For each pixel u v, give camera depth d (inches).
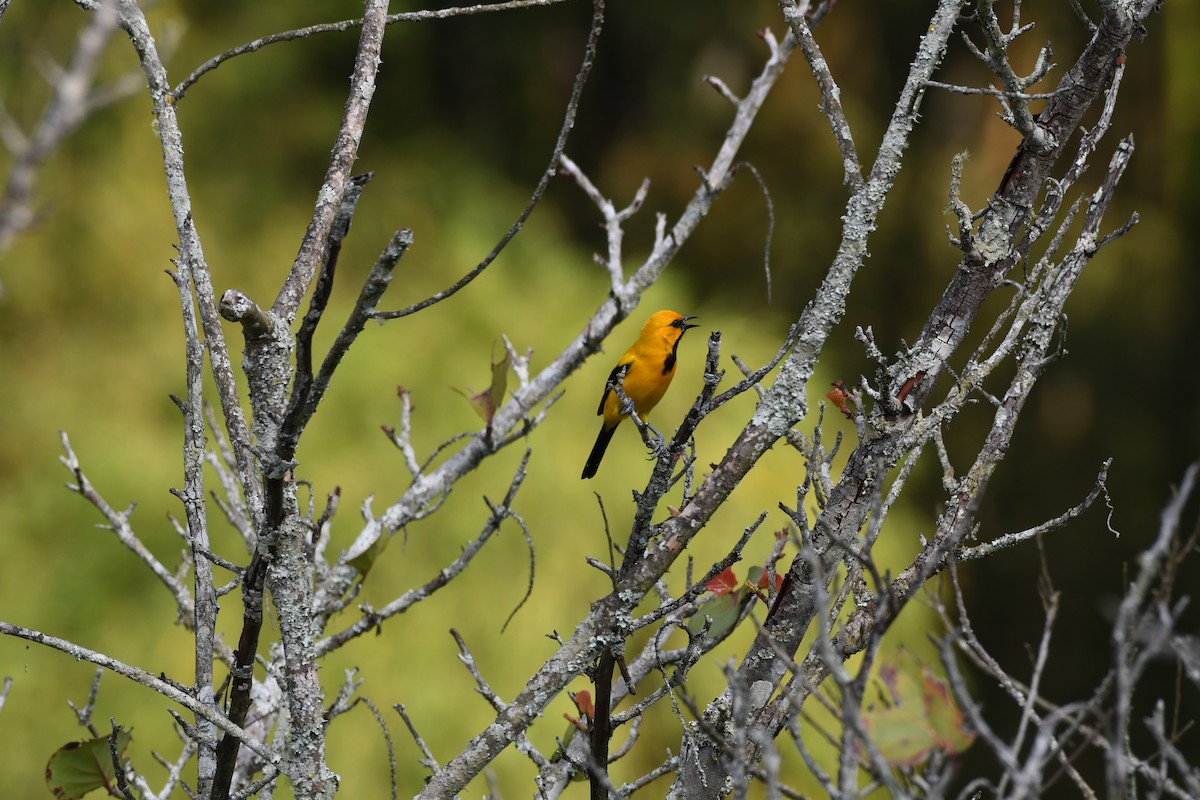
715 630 161.8
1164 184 784.3
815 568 99.7
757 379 136.3
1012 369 728.3
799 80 742.5
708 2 765.9
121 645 476.7
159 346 561.3
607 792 145.9
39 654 469.7
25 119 509.4
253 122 627.8
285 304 139.3
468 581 510.0
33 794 443.2
